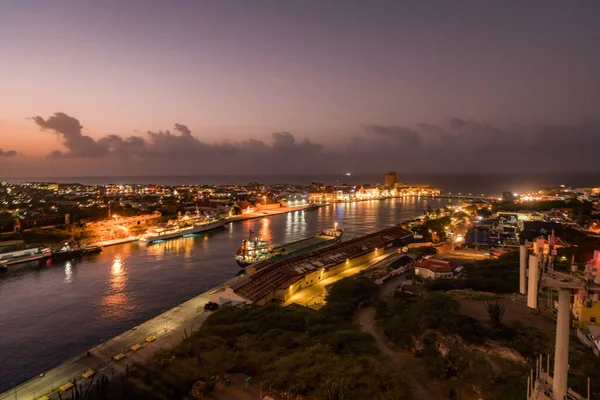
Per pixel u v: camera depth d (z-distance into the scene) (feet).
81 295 294.25
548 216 529.04
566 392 58.75
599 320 148.56
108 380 138.82
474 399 110.11
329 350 144.56
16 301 280.92
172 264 398.01
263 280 262.67
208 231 642.22
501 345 135.54
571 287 56.03
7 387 173.99
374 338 164.45
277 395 117.60
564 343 57.26
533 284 61.31
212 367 134.51
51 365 192.24
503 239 410.11
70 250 439.22
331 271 312.91
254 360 139.95
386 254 394.52
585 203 618.44
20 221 520.42
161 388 122.72
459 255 353.31
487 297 192.65
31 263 399.85
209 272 363.76
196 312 233.35
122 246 504.02
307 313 195.11
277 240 561.84
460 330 143.64
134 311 260.62
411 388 117.08
